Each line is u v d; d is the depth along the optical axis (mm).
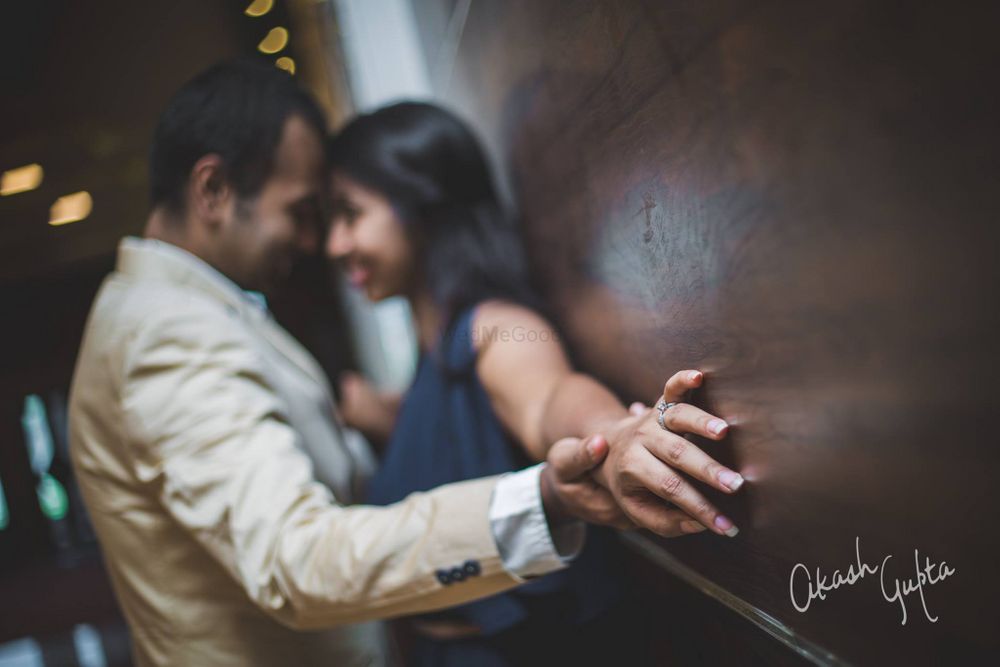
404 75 2357
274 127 1091
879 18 298
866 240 328
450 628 1076
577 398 811
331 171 1179
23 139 3934
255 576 825
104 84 3770
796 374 406
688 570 687
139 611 1026
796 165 372
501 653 1026
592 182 749
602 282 782
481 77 1284
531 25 890
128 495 987
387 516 787
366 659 1147
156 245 1113
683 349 572
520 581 738
